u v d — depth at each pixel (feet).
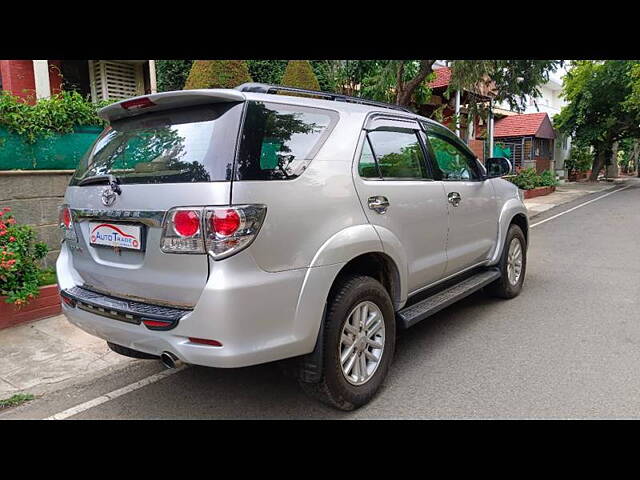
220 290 8.41
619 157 141.59
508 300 18.78
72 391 12.34
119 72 35.96
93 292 10.66
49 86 30.14
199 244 8.54
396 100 34.63
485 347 14.29
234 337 8.58
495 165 16.90
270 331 9.03
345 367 10.65
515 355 13.69
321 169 10.16
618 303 18.17
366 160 11.43
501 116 82.02
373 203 11.21
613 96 80.59
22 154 19.04
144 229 9.37
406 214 12.26
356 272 11.44
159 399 11.80
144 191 9.29
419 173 13.46
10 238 16.35
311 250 9.61
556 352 13.82
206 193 8.59
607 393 11.44
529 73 34.50
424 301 13.75
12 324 16.35
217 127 9.22
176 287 8.91
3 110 18.40
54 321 16.87
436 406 11.05
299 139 10.06
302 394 11.83
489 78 36.55
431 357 13.66
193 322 8.64
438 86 52.90
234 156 8.82
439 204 13.65
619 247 29.35
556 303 18.29
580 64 81.56
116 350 12.03
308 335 9.59
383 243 11.27
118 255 10.00
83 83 35.88
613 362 13.09
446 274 14.60
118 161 10.52
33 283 16.51
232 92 9.36
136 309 9.46
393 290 12.13
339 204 10.32
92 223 10.44
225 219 8.45
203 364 8.79
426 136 14.10
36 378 12.98
